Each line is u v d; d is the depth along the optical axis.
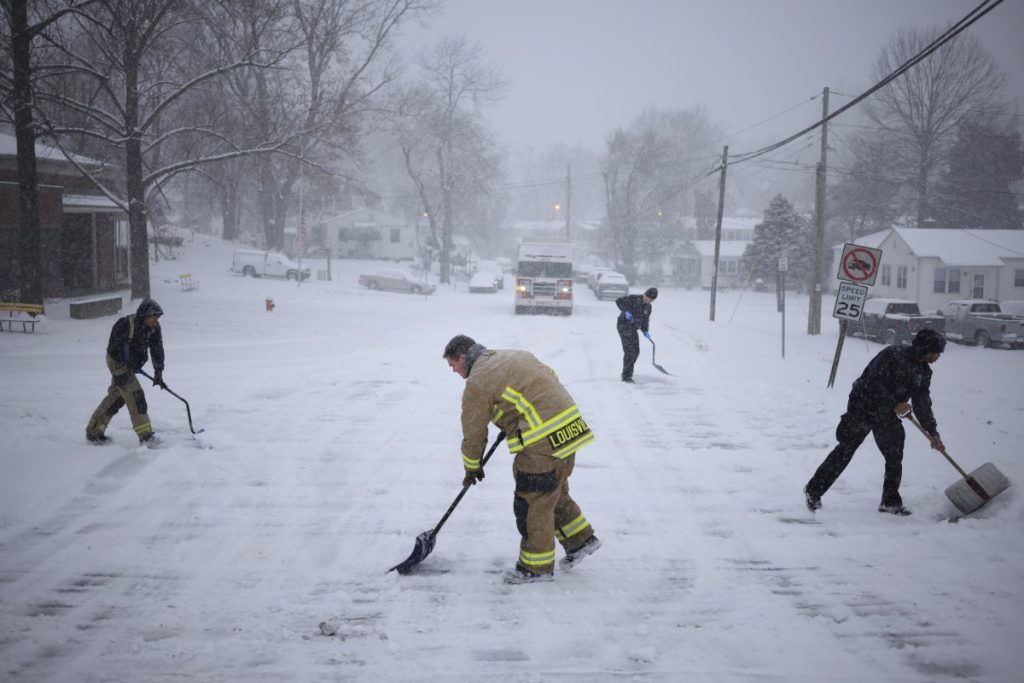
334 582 4.23
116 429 7.56
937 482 6.06
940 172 52.84
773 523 5.26
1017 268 34.16
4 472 5.95
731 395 10.38
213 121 27.86
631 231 62.56
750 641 3.57
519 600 4.03
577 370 12.97
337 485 6.06
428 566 4.48
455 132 52.28
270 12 21.95
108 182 27.27
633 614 3.86
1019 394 12.88
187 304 24.48
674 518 5.38
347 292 37.38
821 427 8.32
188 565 4.44
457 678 3.22
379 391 10.57
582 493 5.95
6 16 18.16
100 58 26.30
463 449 4.29
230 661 3.36
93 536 4.87
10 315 16.84
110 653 3.42
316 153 34.09
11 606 3.88
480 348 4.43
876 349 22.05
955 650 3.46
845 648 3.50
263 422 8.30
